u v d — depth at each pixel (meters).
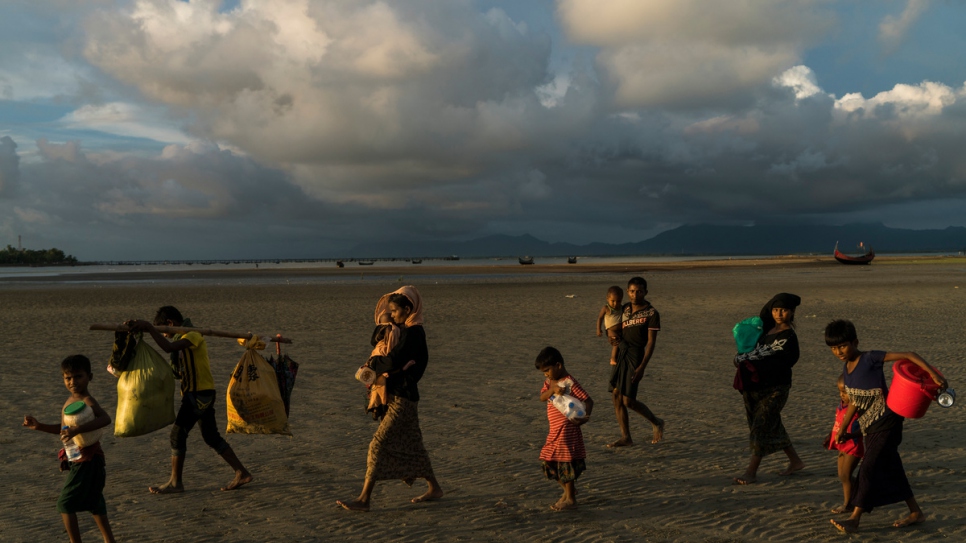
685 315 21.02
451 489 5.86
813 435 7.40
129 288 42.22
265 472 6.40
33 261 188.50
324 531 4.91
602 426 8.08
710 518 5.07
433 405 9.23
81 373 4.52
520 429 7.88
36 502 5.57
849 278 43.06
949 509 5.13
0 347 15.21
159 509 5.39
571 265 89.62
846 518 4.96
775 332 6.03
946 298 25.33
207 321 20.73
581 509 5.32
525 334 16.86
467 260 196.75
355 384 10.83
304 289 38.53
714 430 7.73
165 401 5.61
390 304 5.58
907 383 4.54
